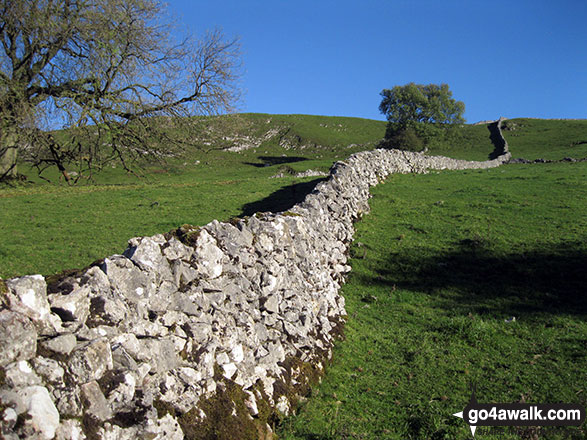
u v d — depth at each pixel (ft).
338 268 41.83
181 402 15.24
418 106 260.62
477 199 68.69
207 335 17.84
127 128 71.00
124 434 12.81
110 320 13.98
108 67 68.95
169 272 17.17
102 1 69.05
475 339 30.96
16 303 11.55
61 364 12.00
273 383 20.86
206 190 81.35
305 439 18.76
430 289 40.68
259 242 24.54
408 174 93.81
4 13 65.31
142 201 70.79
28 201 68.90
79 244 47.80
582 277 41.09
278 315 24.34
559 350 29.19
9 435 10.04
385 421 21.62
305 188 80.69
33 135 63.46
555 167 111.04
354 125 394.32
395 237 53.01
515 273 43.11
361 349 29.53
